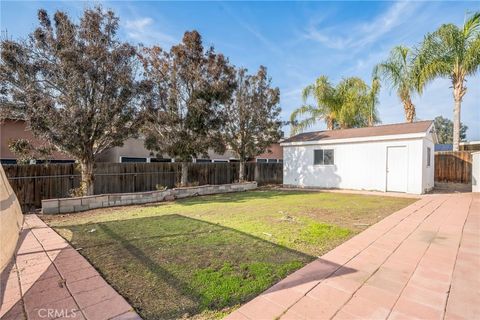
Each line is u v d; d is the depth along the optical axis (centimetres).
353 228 522
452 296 257
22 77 746
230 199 980
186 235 480
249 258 364
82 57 776
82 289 279
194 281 295
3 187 206
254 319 223
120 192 1043
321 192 1184
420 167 1077
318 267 329
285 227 533
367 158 1233
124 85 823
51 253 389
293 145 1506
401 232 487
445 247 400
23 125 1026
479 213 657
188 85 1098
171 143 1088
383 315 226
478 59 1214
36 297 262
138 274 315
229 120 1291
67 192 888
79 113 751
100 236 478
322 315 227
